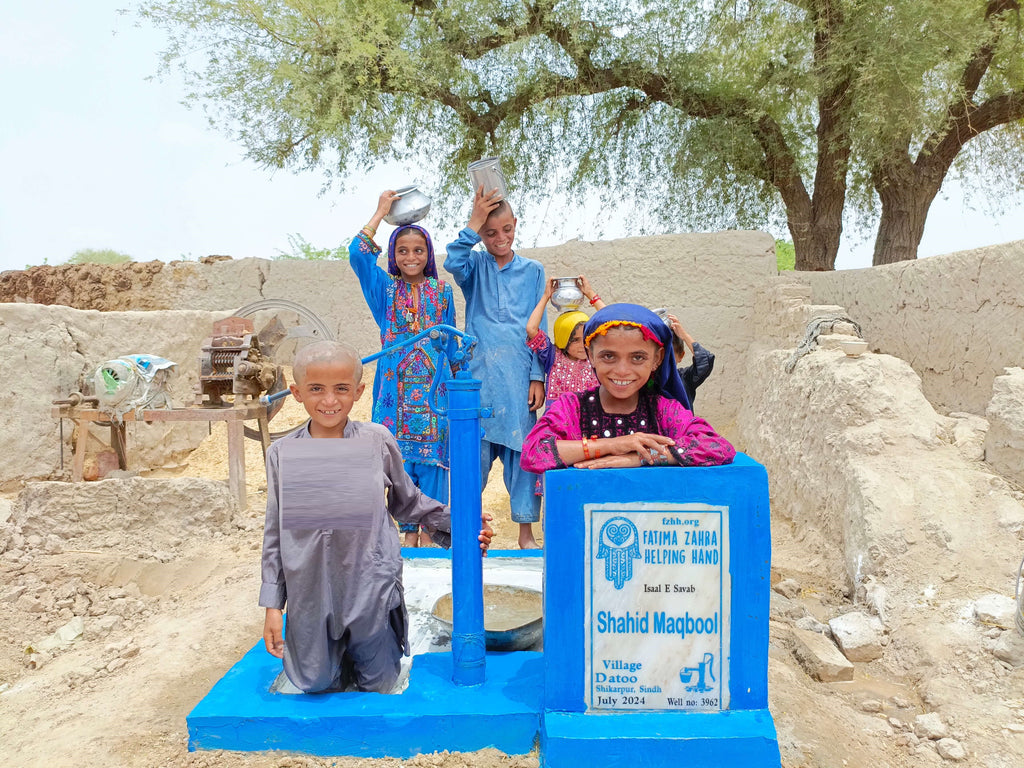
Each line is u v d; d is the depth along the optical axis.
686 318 9.61
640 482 2.99
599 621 3.03
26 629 4.87
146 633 4.77
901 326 7.67
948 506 5.00
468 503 3.32
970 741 3.46
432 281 5.25
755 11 12.05
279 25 12.12
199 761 3.05
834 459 5.79
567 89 13.37
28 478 7.88
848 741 3.45
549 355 5.39
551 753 2.89
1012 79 12.42
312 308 10.95
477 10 12.61
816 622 4.67
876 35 10.88
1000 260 6.27
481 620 3.37
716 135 12.77
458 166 13.95
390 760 3.05
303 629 3.17
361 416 9.88
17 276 11.87
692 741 2.88
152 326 9.08
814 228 13.25
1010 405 5.20
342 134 12.58
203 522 6.23
